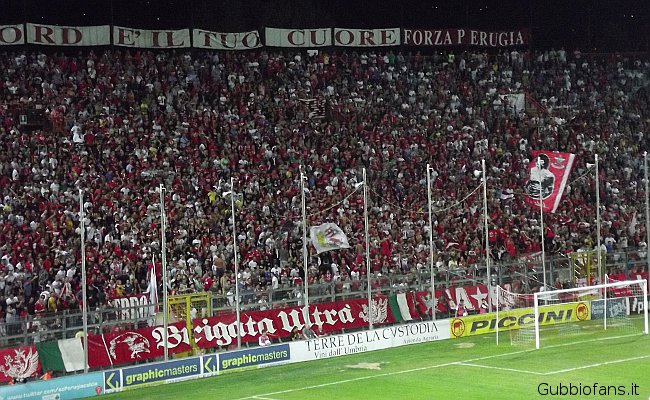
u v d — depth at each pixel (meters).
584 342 58.88
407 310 61.84
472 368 52.31
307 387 49.06
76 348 49.44
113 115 70.62
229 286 57.28
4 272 55.09
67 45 75.62
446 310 63.19
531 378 49.38
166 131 71.38
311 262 62.84
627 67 97.62
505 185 76.25
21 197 61.06
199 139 71.38
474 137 81.25
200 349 53.50
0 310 52.44
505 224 71.50
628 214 76.81
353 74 84.81
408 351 57.88
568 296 65.88
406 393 47.03
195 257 60.47
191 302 54.09
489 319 63.31
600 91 93.25
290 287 57.53
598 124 87.81
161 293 56.75
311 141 75.38
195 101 75.19
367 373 52.00
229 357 53.06
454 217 70.75
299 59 83.50
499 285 65.00
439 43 91.62
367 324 60.00
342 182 70.81
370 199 70.62
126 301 52.56
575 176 79.94
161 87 75.50
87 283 55.50
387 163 74.44
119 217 61.44
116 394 48.50
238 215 64.75
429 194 58.72
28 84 71.25
